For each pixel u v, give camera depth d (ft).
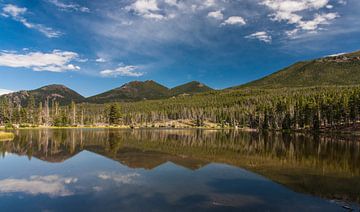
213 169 118.32
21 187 86.99
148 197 76.84
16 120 555.28
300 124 448.24
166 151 178.91
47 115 583.58
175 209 67.31
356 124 374.02
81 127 579.89
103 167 121.80
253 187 88.38
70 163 131.75
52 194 79.36
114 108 637.71
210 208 68.23
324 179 99.91
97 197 76.54
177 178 100.63
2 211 65.26
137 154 163.84
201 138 299.17
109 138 280.72
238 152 175.22
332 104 397.39
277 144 228.02
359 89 394.93
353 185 91.61
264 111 530.68
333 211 67.15
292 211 66.85
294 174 108.37
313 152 174.50
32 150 178.19
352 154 164.55
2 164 128.36
